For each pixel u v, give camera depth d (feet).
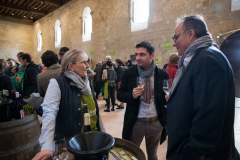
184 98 3.01
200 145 2.58
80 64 4.17
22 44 53.98
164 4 21.95
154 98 5.27
